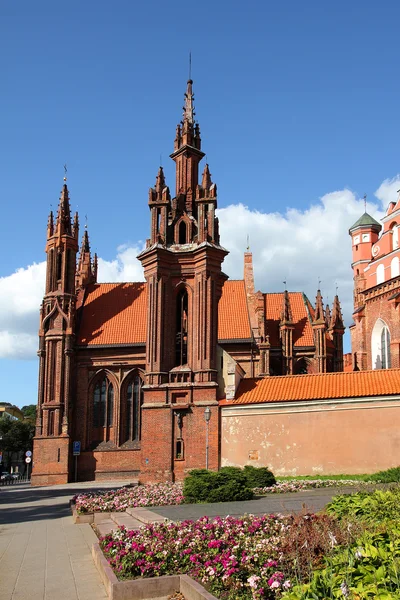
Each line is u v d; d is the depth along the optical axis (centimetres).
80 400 6819
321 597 959
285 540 1573
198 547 1708
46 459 6538
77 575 1850
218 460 4941
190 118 6088
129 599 1502
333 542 1258
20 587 1723
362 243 8181
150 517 2572
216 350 5306
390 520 1541
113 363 6844
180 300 5556
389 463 4362
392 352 5781
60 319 6862
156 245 5400
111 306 7394
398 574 1001
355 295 7694
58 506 4094
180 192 5878
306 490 3694
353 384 4728
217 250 5412
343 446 4509
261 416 4838
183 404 5131
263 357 6681
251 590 1323
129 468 6619
